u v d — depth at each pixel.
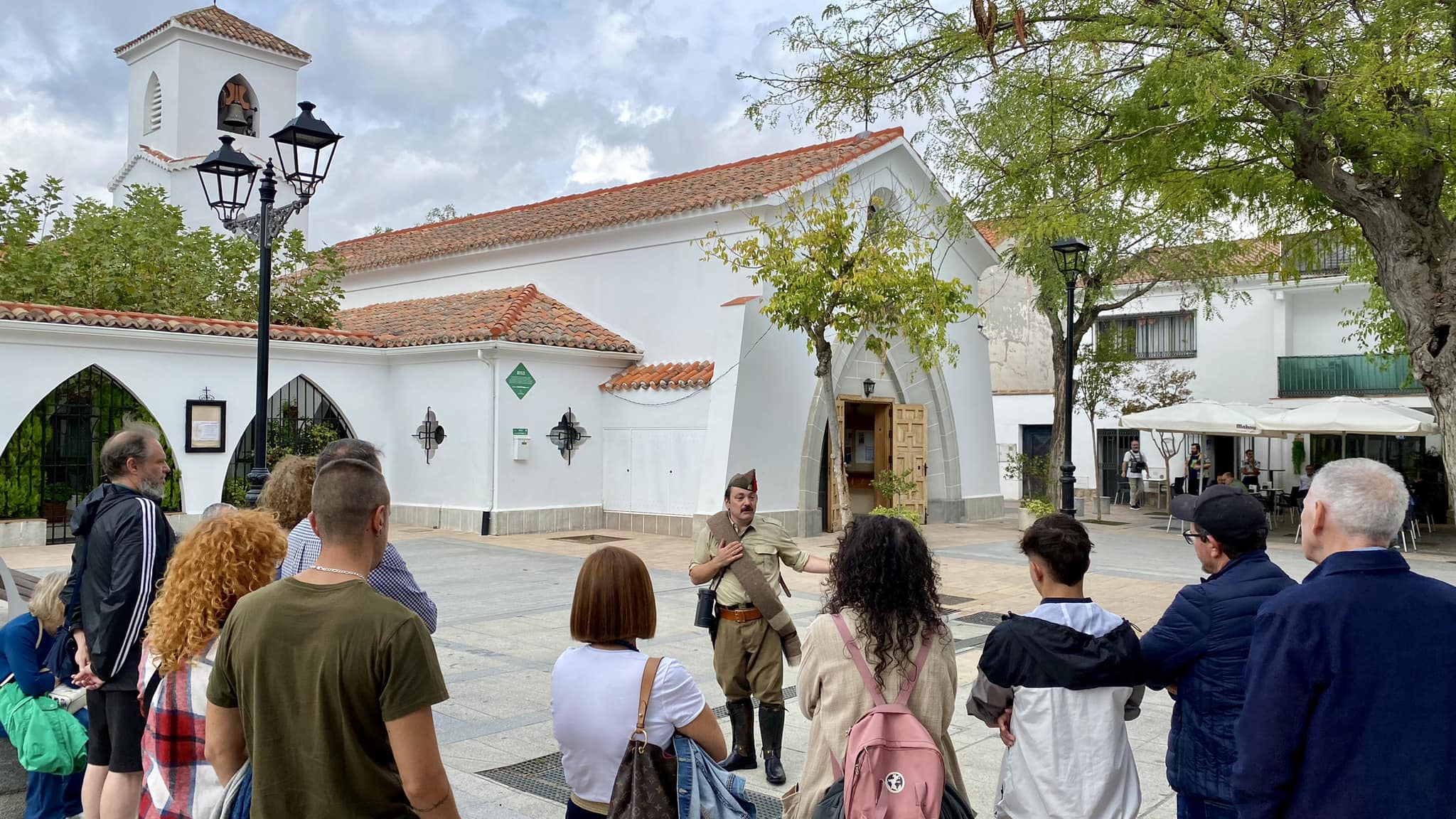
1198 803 3.12
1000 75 10.41
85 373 15.23
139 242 18.23
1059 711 3.15
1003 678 3.26
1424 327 9.17
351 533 2.75
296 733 2.60
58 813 4.65
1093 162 11.44
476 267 21.83
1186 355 27.05
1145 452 27.22
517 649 8.53
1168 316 27.39
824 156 18.69
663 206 18.31
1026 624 3.22
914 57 10.27
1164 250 19.64
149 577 4.07
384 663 2.58
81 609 4.20
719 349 16.20
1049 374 28.55
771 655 5.35
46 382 14.27
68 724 4.57
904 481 18.06
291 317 19.61
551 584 11.94
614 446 18.05
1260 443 25.70
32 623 4.68
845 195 14.34
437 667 2.69
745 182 18.33
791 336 17.05
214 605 3.22
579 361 17.97
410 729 2.57
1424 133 8.84
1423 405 23.66
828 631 3.09
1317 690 2.45
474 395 17.09
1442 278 9.09
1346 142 9.30
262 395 7.91
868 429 19.34
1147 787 5.38
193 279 18.45
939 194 19.47
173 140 26.36
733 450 15.84
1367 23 9.38
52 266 17.00
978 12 9.12
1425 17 8.69
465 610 10.27
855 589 3.09
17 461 14.60
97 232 17.97
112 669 3.99
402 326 19.30
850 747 2.85
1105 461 27.72
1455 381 8.98
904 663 3.01
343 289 24.88
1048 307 20.12
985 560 14.66
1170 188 10.88
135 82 28.06
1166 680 3.21
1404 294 9.31
